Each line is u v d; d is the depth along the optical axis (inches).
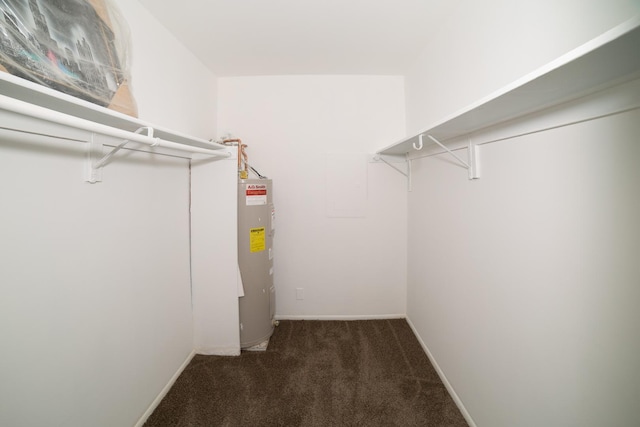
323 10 56.5
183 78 68.8
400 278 93.5
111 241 45.0
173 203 63.9
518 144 38.8
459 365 55.6
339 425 51.3
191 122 72.7
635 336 24.4
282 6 55.2
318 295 93.5
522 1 38.1
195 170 71.1
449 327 60.2
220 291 72.1
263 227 77.0
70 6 36.9
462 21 54.1
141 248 52.6
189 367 67.7
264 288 77.6
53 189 35.2
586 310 28.8
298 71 85.9
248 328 75.0
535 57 35.9
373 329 86.5
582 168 29.1
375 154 89.7
